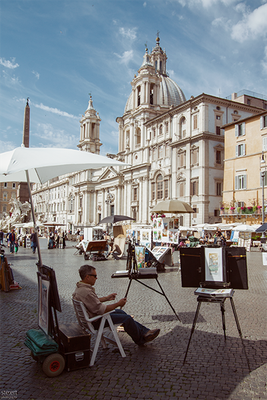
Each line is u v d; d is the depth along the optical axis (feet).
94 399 13.51
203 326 22.98
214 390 14.19
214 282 18.31
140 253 53.31
